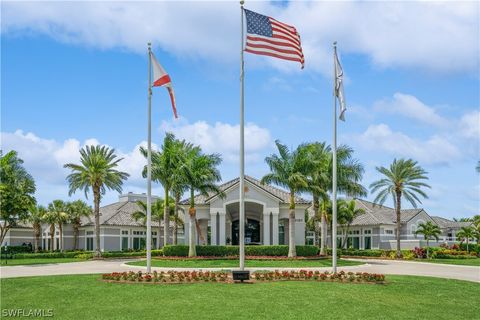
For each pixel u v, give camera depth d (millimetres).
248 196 51531
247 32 25656
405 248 68312
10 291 22766
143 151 48781
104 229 70750
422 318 18016
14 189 50750
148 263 29172
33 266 42000
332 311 18359
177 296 20672
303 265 40125
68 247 77812
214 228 51562
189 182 44875
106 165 56062
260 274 26578
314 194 46812
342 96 28219
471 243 73062
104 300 20094
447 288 25344
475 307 20641
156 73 28891
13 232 79938
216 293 21281
